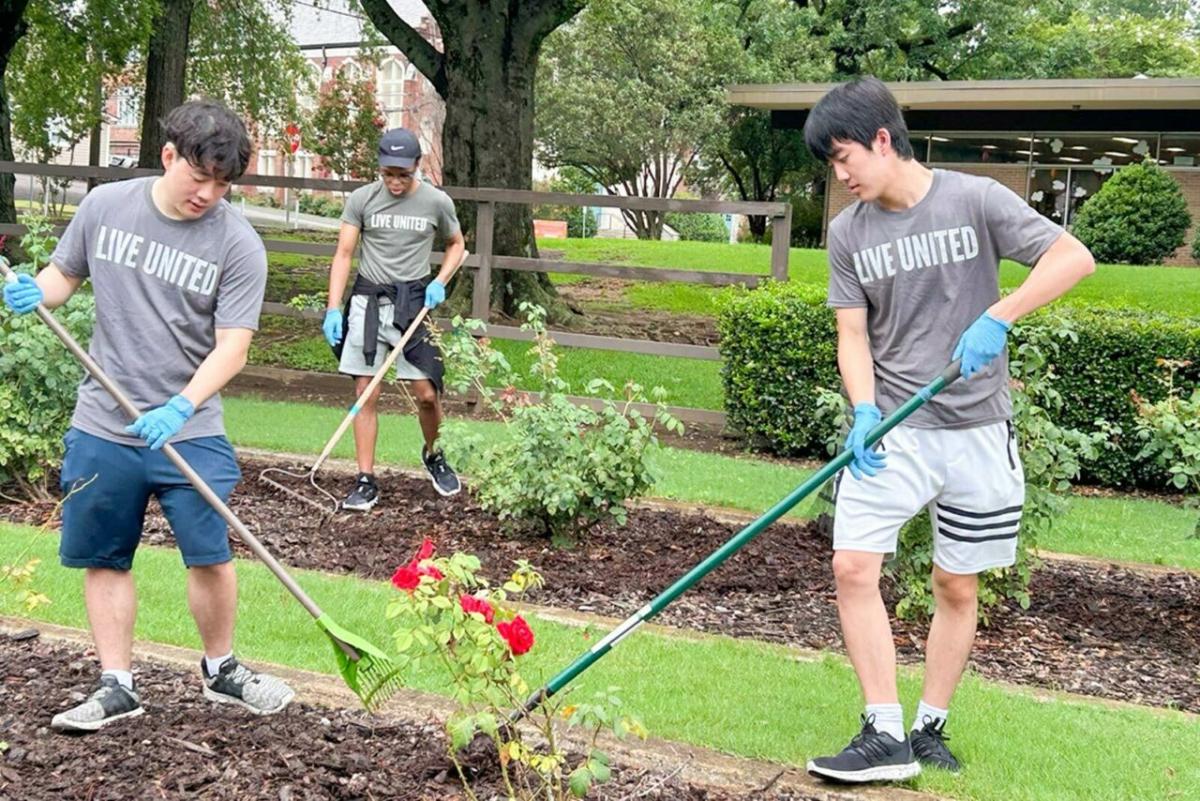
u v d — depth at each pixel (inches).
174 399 143.5
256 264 151.7
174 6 776.9
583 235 1503.4
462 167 586.6
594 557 253.4
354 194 289.1
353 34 2057.1
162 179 149.9
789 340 379.6
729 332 388.2
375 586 219.8
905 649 207.9
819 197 1386.6
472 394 448.1
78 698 157.6
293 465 324.2
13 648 176.9
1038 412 229.6
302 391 468.8
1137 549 281.0
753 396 385.1
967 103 989.8
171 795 132.6
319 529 264.8
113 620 153.3
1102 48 1716.3
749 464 361.4
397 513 281.4
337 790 135.6
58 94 866.8
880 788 144.6
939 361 150.9
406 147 281.3
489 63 580.1
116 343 150.5
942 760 152.4
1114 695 191.0
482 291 438.9
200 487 144.2
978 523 152.7
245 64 989.8
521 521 264.2
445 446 261.1
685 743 153.3
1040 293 142.7
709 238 1619.1
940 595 156.6
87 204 151.9
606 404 259.8
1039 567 232.2
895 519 151.2
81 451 149.6
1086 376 361.7
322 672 175.0
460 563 121.3
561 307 597.0
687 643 196.9
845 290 155.6
